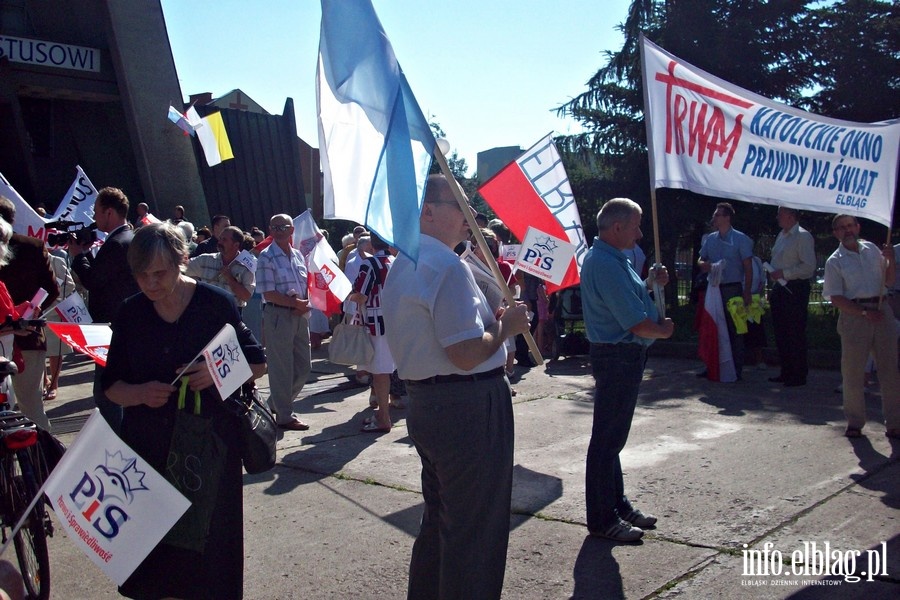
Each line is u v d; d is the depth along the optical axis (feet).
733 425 22.27
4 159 57.11
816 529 14.34
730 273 29.40
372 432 23.02
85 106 62.90
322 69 10.72
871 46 59.36
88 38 60.29
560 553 13.80
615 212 13.87
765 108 16.76
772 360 33.58
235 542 10.26
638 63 62.23
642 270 35.17
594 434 14.29
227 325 9.87
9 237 14.85
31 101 60.80
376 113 10.03
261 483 18.35
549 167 21.40
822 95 62.39
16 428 11.93
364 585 12.92
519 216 21.29
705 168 16.52
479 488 10.00
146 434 10.07
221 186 67.36
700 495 16.37
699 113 16.47
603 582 12.60
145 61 61.52
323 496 17.33
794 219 27.53
